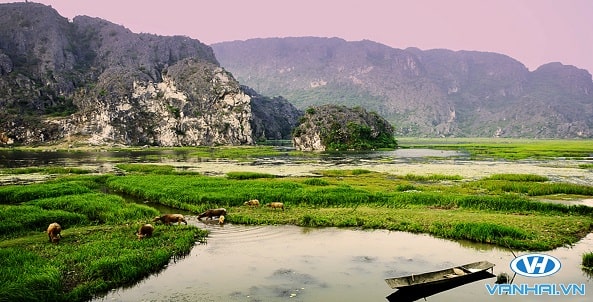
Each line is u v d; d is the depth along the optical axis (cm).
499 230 2711
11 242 2478
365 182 5466
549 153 11944
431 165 8306
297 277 2072
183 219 3077
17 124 18262
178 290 1905
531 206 3584
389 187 4916
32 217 2931
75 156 12200
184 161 9981
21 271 1906
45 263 2033
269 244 2636
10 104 19875
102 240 2516
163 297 1828
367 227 3039
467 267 2070
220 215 3288
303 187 4628
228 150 15612
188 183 4822
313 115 17162
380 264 2270
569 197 4238
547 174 6456
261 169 7550
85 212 3319
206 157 11650
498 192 4475
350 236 2823
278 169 7550
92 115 19138
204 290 1905
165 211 3672
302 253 2456
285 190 4256
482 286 1966
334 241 2705
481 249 2541
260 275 2097
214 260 2325
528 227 2908
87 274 1973
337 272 2145
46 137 18388
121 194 4625
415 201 3866
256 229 2989
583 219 3194
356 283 1998
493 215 3325
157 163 9256
